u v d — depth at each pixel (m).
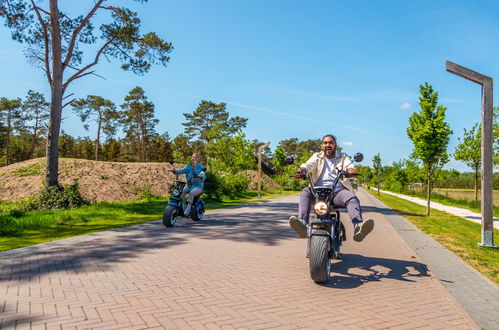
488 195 7.22
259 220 10.84
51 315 3.11
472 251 6.66
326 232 4.24
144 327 2.88
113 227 8.91
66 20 15.68
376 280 4.53
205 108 66.50
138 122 59.59
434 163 14.20
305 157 53.09
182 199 9.38
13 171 22.97
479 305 3.68
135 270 4.69
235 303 3.52
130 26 15.88
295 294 3.87
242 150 32.78
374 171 69.56
